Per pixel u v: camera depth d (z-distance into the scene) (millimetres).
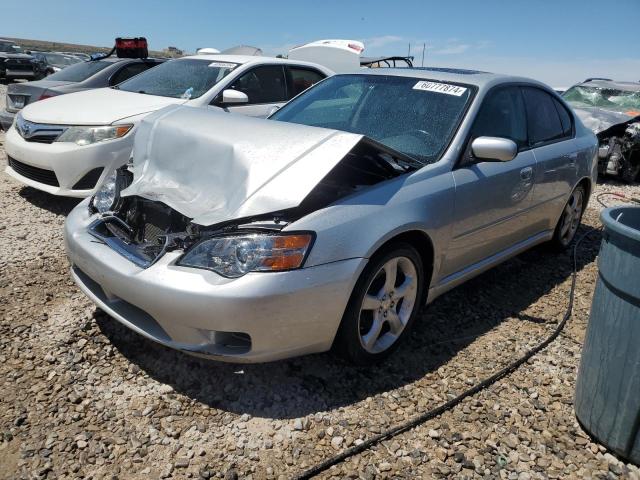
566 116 4773
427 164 3223
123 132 5152
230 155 2768
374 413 2625
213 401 2643
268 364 2943
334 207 2662
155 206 2957
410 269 3047
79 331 3133
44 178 5312
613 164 8781
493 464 2363
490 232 3641
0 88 18906
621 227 2170
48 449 2285
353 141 2689
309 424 2523
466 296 4023
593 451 2461
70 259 3109
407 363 3068
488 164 3510
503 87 3906
